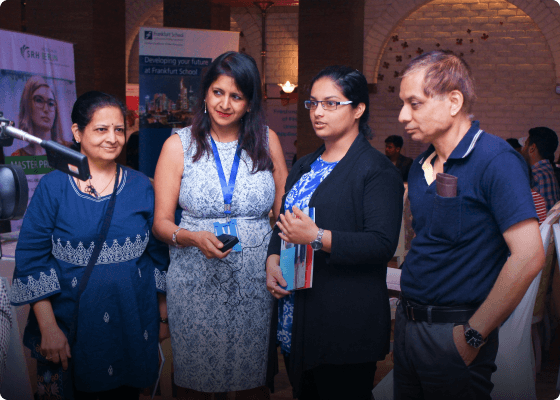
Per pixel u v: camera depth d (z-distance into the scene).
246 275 1.85
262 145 1.89
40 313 1.70
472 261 1.35
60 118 4.79
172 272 1.88
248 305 1.86
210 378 1.86
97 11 6.61
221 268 1.83
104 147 1.74
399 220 1.62
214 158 1.86
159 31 5.65
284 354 1.83
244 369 1.88
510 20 9.69
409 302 1.45
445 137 1.39
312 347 1.64
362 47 9.12
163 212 1.86
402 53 10.14
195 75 5.75
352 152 1.66
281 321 1.81
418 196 1.45
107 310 1.73
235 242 1.67
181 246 1.79
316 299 1.65
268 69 11.04
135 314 1.77
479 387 1.37
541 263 1.24
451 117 1.36
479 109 9.96
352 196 1.62
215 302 1.83
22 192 1.30
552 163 3.87
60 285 1.73
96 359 1.72
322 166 1.75
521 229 1.25
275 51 10.98
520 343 2.07
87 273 1.71
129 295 1.75
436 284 1.37
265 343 1.92
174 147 1.87
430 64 1.35
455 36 9.95
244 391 1.97
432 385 1.39
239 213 1.86
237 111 1.80
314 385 1.77
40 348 1.72
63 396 1.73
